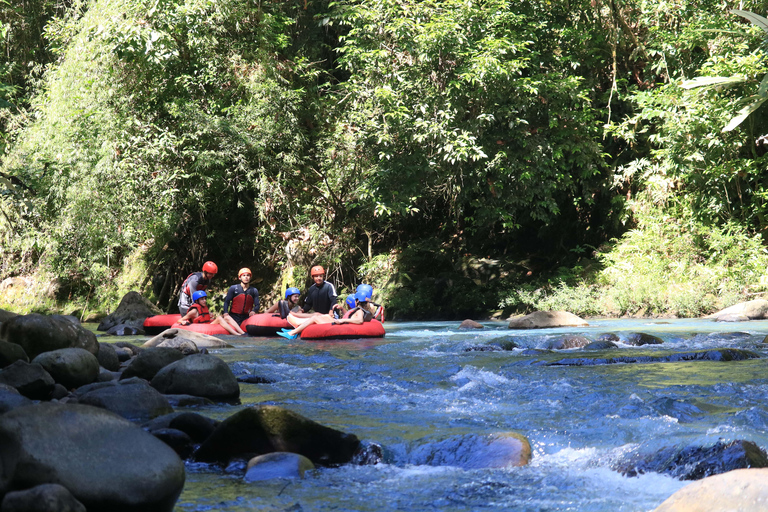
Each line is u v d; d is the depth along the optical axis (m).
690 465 3.10
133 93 17.25
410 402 5.23
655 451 3.35
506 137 16.28
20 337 6.14
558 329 12.52
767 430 3.91
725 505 2.34
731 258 15.45
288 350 9.27
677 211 16.84
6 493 2.30
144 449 2.52
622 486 3.06
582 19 17.53
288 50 19.86
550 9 17.09
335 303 12.45
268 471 3.26
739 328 11.52
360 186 16.70
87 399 4.26
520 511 2.75
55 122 17.30
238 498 2.91
